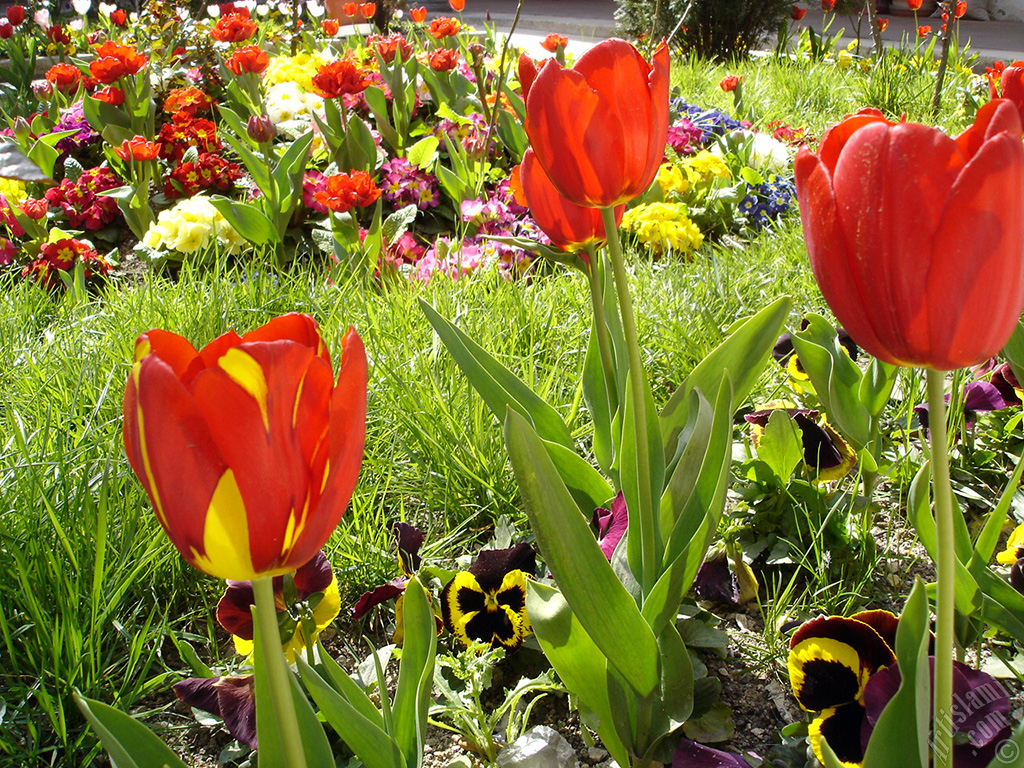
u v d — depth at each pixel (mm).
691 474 1350
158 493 657
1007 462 2238
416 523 2168
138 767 874
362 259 3465
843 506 1972
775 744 1487
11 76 7137
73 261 3951
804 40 10711
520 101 4898
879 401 1942
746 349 1587
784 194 4641
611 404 1744
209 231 4086
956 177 683
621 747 1339
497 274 3414
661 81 1067
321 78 4391
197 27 6832
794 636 1432
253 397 628
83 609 1686
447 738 1588
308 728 973
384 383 2441
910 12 19953
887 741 935
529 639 1683
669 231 3980
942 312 710
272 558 689
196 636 1741
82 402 2379
